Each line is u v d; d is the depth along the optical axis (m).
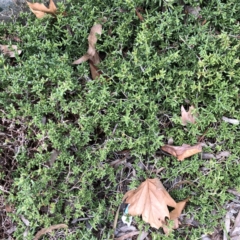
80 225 0.48
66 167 0.49
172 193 0.51
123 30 0.50
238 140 0.52
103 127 0.49
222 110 0.49
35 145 0.49
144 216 0.48
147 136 0.49
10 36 0.53
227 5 0.49
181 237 0.51
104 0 0.52
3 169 0.48
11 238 0.48
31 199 0.43
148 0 0.50
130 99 0.49
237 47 0.49
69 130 0.48
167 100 0.49
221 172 0.51
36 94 0.49
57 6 0.54
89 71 0.52
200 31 0.49
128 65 0.49
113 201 0.50
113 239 0.49
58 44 0.50
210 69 0.49
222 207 0.51
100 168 0.48
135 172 0.51
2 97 0.48
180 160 0.51
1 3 0.53
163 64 0.48
